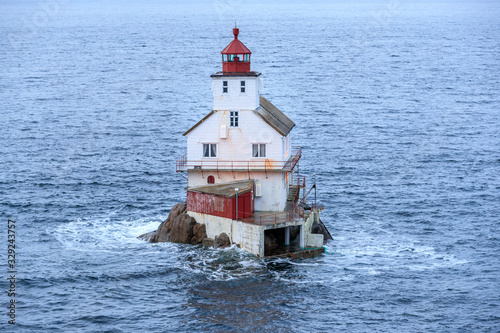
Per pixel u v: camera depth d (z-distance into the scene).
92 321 82.19
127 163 164.12
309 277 94.81
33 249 105.81
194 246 104.88
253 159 108.50
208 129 108.88
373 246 108.31
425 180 148.62
